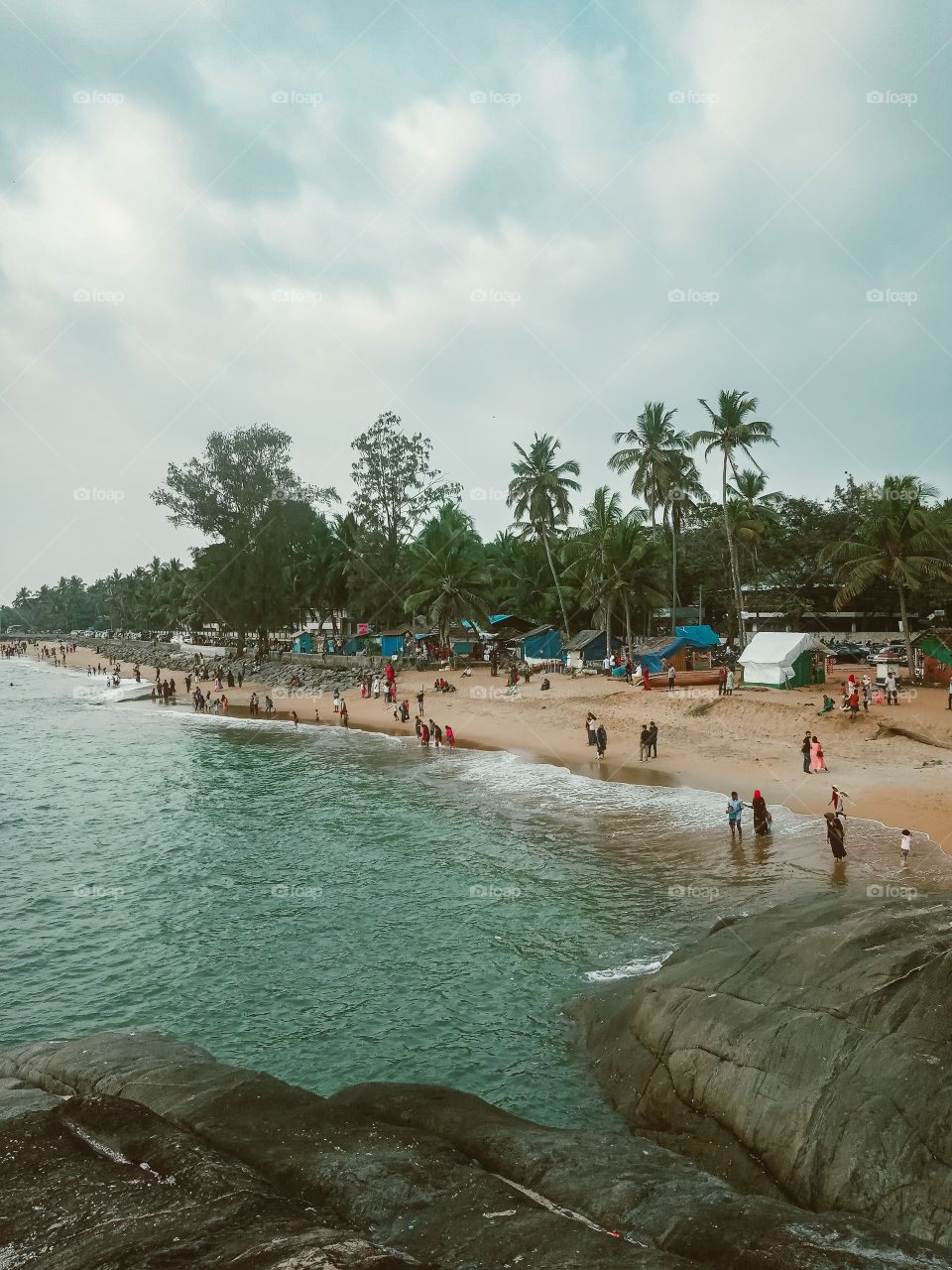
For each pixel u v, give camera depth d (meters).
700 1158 9.06
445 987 15.69
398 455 72.06
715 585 77.69
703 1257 5.58
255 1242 4.57
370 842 25.67
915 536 43.75
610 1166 7.40
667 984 11.86
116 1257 4.44
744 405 54.12
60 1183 5.68
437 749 40.28
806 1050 9.07
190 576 110.12
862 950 10.39
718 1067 9.70
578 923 18.27
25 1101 8.04
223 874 23.22
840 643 64.88
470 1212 5.80
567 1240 5.25
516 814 27.67
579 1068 12.28
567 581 78.81
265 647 85.69
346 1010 14.96
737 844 22.59
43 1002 15.62
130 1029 14.51
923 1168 7.30
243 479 75.62
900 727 33.78
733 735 36.50
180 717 59.72
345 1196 6.11
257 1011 15.07
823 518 75.31
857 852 21.00
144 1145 6.46
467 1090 11.97
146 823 29.27
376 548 72.50
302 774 36.94
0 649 182.50
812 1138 8.17
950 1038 8.32
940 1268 5.45
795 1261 5.29
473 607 64.19
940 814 23.88
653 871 21.14
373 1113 8.70
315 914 19.89
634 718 41.72
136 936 18.89
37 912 20.50
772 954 11.27
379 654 74.00
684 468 61.50
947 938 10.16
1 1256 4.65
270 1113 7.83
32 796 33.88
